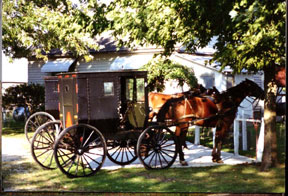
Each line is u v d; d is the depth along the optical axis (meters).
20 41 16.16
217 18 7.55
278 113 12.55
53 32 14.96
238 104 9.99
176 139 8.93
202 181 7.68
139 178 8.02
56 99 10.63
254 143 12.41
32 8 15.05
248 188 7.17
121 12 7.70
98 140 8.27
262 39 6.72
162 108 9.23
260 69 8.77
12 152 11.24
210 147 12.27
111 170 8.81
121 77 8.63
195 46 9.25
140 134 8.54
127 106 8.41
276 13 6.75
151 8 7.37
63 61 19.80
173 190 7.08
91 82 7.88
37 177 8.20
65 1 15.59
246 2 6.56
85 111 7.81
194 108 9.38
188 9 7.57
